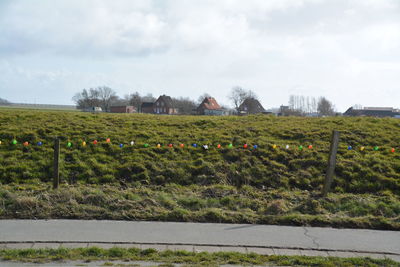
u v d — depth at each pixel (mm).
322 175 10844
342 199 8812
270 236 6637
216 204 8375
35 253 5547
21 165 10898
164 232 6688
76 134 13859
